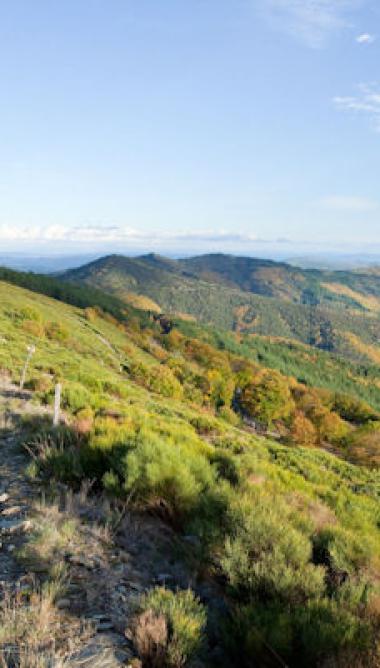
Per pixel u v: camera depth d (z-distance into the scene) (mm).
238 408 66562
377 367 197375
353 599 3322
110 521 4441
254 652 2662
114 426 7594
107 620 2822
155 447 5895
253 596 3336
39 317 49000
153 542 4344
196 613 2883
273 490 6430
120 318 135125
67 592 3078
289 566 3482
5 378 17141
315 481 13797
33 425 8672
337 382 160000
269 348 182500
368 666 2502
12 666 2236
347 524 6328
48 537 3807
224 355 106438
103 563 3625
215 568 3809
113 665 2359
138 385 37000
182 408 28016
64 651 2424
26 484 5449
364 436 40656
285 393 52219
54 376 20016
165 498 4930
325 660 2510
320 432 49844
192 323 179875
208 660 2699
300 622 2816
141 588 3355
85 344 52219
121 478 5355
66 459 5816
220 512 4602
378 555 4449
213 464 6645
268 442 22562
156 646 2535
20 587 3062
